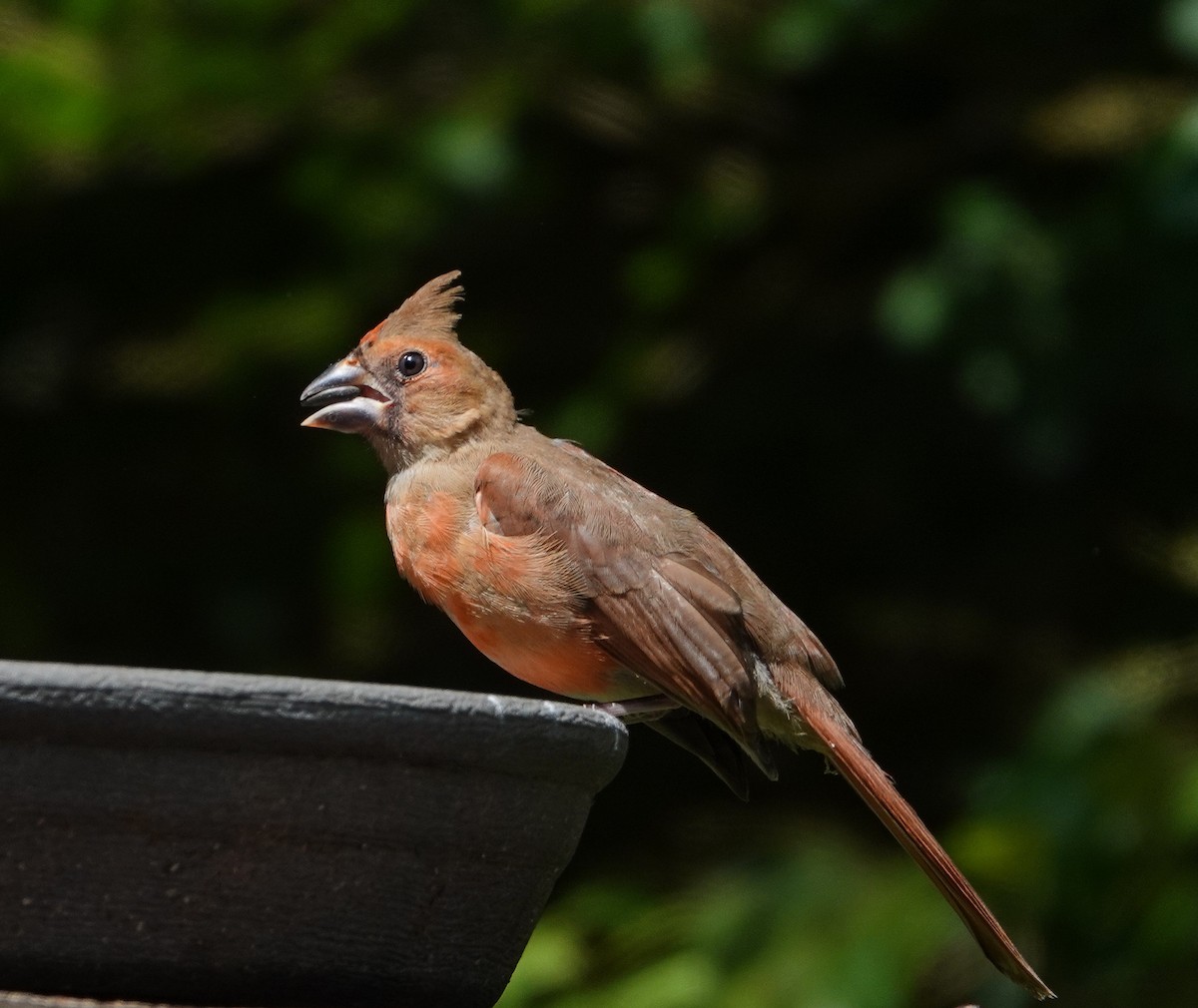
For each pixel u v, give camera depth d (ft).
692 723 21.38
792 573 43.57
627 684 20.65
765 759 19.21
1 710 11.30
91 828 11.72
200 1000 12.30
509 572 20.11
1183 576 38.22
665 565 20.06
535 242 42.73
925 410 42.39
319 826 12.12
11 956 11.89
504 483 20.61
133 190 42.88
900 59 41.06
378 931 12.59
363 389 22.91
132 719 11.49
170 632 44.24
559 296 43.52
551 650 20.29
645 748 42.37
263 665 42.75
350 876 12.35
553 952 33.81
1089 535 41.60
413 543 21.02
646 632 19.76
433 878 12.70
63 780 11.56
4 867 11.71
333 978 12.53
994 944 18.71
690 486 43.65
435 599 20.97
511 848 12.99
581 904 35.73
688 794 41.98
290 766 11.89
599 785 13.46
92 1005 11.73
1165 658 35.27
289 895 12.23
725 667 19.44
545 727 12.63
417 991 12.96
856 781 19.67
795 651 20.58
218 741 11.67
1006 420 36.94
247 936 12.19
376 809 12.23
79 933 11.91
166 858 11.91
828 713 20.12
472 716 12.28
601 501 20.49
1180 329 35.76
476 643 20.94
